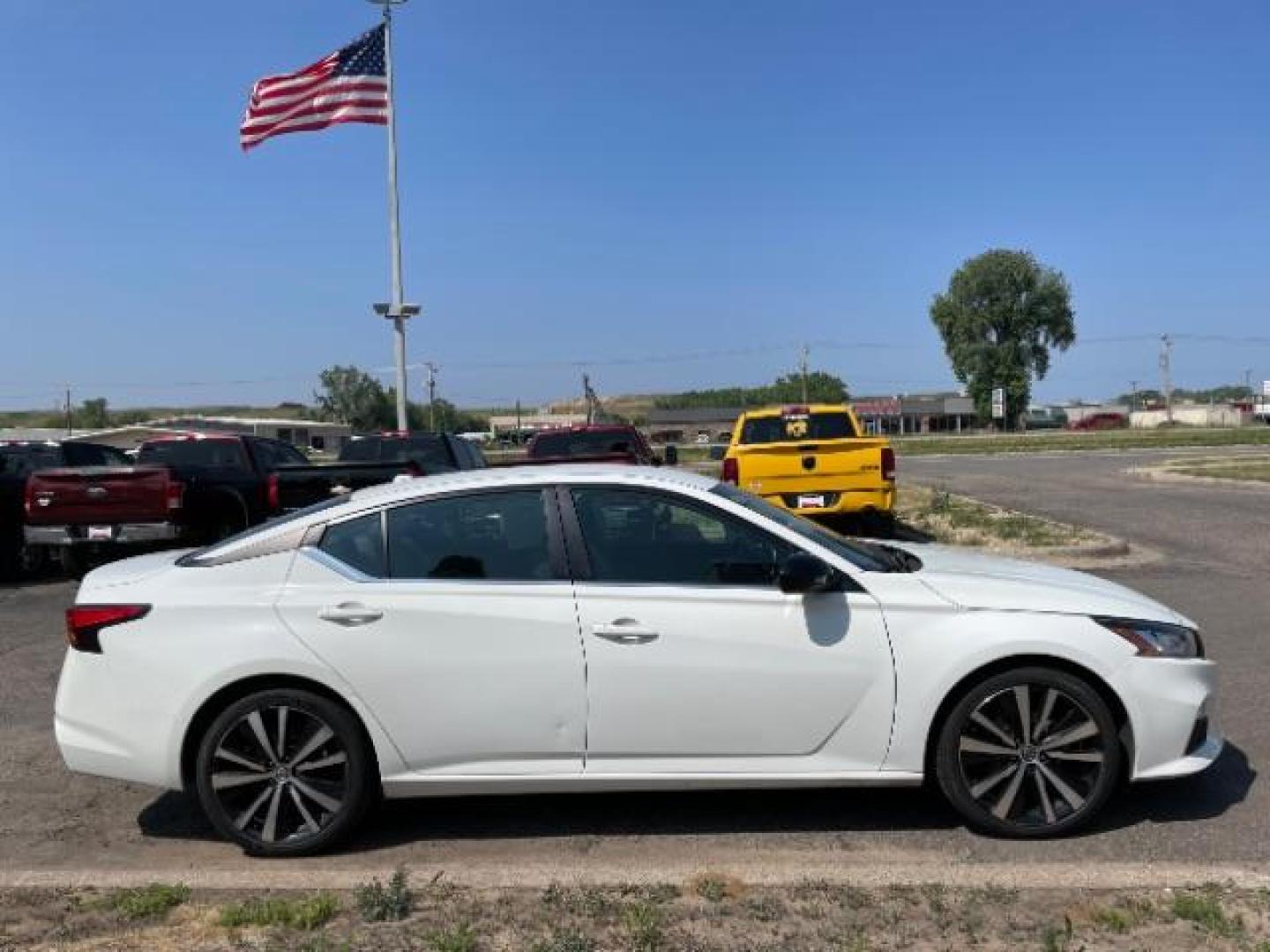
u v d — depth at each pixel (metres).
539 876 4.39
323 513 4.89
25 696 7.63
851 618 4.70
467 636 4.67
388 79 24.59
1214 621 9.02
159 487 13.31
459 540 4.84
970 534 14.09
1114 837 4.71
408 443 16.27
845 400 140.38
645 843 4.79
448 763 4.71
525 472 4.99
